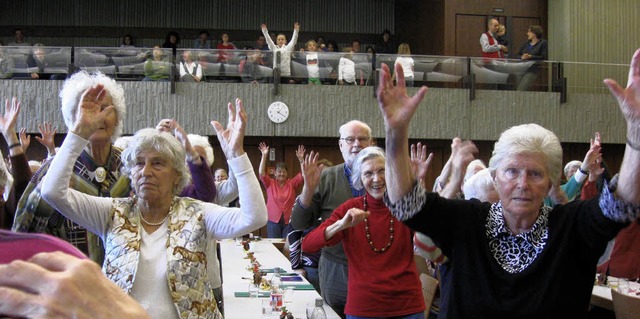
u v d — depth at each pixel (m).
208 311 2.34
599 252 2.00
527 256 2.04
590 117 12.78
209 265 3.24
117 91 2.84
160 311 2.26
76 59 11.38
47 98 11.32
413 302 3.41
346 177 4.23
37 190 2.57
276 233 9.87
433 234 2.15
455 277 2.09
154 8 17.48
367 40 18.38
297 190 10.32
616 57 14.83
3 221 2.92
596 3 14.82
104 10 17.31
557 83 12.66
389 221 3.46
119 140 4.05
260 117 11.95
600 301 4.74
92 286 0.49
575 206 2.07
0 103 11.27
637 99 1.80
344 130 4.34
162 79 11.67
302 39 18.08
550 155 2.05
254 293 4.36
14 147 3.04
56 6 17.17
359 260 3.43
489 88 12.48
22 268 0.48
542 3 15.68
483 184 3.68
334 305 3.96
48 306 0.47
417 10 17.06
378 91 1.96
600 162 4.94
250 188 2.46
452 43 15.56
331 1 18.20
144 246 2.36
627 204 1.85
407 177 2.03
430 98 12.28
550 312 1.97
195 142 4.07
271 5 17.91
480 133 12.42
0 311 0.46
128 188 2.79
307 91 12.10
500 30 13.08
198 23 17.61
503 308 1.99
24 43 15.58
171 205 2.47
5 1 17.02
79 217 2.38
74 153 2.38
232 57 11.91
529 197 2.02
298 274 5.15
